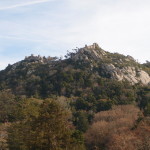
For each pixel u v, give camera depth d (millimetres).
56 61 152500
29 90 124562
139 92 111000
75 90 117125
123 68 132875
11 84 136625
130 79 127125
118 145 51344
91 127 79000
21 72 145625
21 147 43906
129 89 110938
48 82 124188
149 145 43125
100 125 76250
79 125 82250
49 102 38906
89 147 70938
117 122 74938
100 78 121750
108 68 128750
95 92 112625
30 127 40906
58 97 107688
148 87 116875
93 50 143875
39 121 38344
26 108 50781
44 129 37875
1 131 60281
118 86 111312
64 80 123312
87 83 120188
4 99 89562
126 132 61344
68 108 95625
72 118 86500
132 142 49719
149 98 98375
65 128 38875
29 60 162375
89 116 90812
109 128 73188
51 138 37625
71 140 38938
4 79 145625
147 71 148000
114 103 99562
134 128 62094
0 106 85312
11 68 158500
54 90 120062
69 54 151875
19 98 102062
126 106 91875
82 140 56062
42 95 118938
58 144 37875
